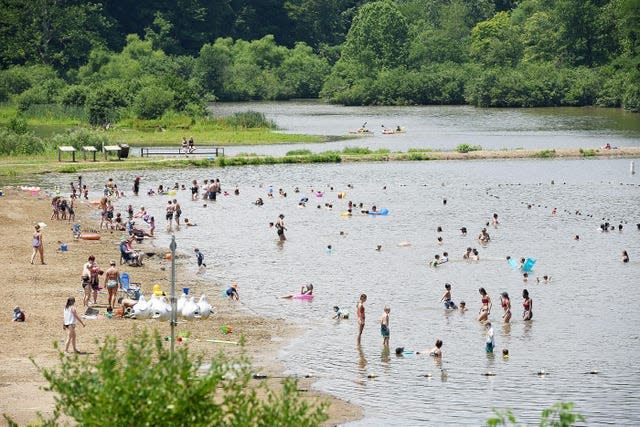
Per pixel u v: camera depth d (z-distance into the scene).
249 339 120.44
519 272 157.50
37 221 191.38
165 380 55.41
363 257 168.00
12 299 132.25
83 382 56.41
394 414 97.06
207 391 55.41
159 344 59.62
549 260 165.62
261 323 128.00
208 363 108.25
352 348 118.44
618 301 139.75
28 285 140.50
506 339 122.50
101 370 56.00
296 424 59.03
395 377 108.25
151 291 141.62
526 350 118.00
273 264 162.50
